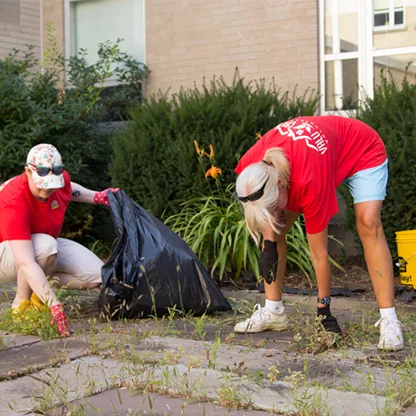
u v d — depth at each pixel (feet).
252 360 12.49
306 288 20.21
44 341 14.03
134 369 11.48
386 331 13.11
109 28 32.76
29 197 14.98
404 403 9.95
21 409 10.05
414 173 20.24
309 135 12.46
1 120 25.38
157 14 30.48
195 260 16.44
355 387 10.79
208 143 22.71
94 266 16.46
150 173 23.04
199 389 10.63
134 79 30.63
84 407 10.05
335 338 13.12
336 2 27.02
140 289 15.84
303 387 10.74
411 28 25.91
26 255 14.70
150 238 16.25
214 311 16.55
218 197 21.97
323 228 12.83
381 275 13.30
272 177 11.72
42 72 33.65
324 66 27.27
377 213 13.34
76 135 26.43
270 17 27.84
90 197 16.78
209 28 29.19
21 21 33.24
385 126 21.03
